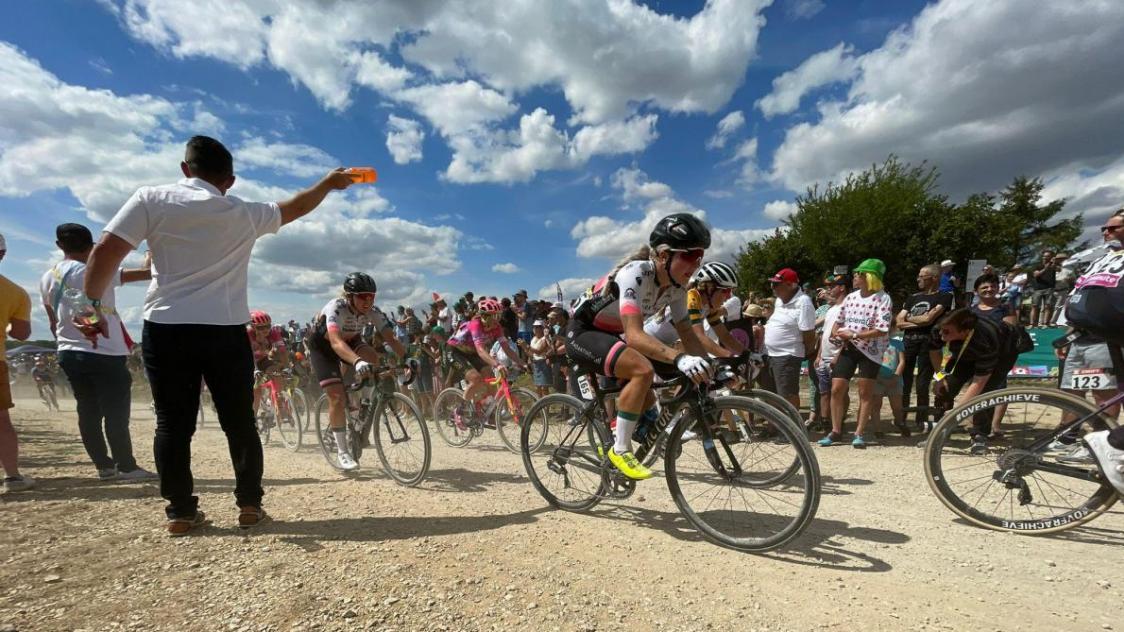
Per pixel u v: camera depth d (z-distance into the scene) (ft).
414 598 5.85
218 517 8.84
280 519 8.80
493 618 5.45
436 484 12.05
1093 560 7.32
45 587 5.98
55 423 26.43
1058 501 8.75
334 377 13.46
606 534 8.37
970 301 30.94
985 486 9.63
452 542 7.79
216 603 5.62
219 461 14.65
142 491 10.75
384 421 12.83
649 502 10.18
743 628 5.39
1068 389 11.30
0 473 12.78
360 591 5.97
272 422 19.24
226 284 7.93
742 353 12.23
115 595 5.80
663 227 8.35
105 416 12.13
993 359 13.65
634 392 8.47
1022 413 11.17
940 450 9.15
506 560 7.11
